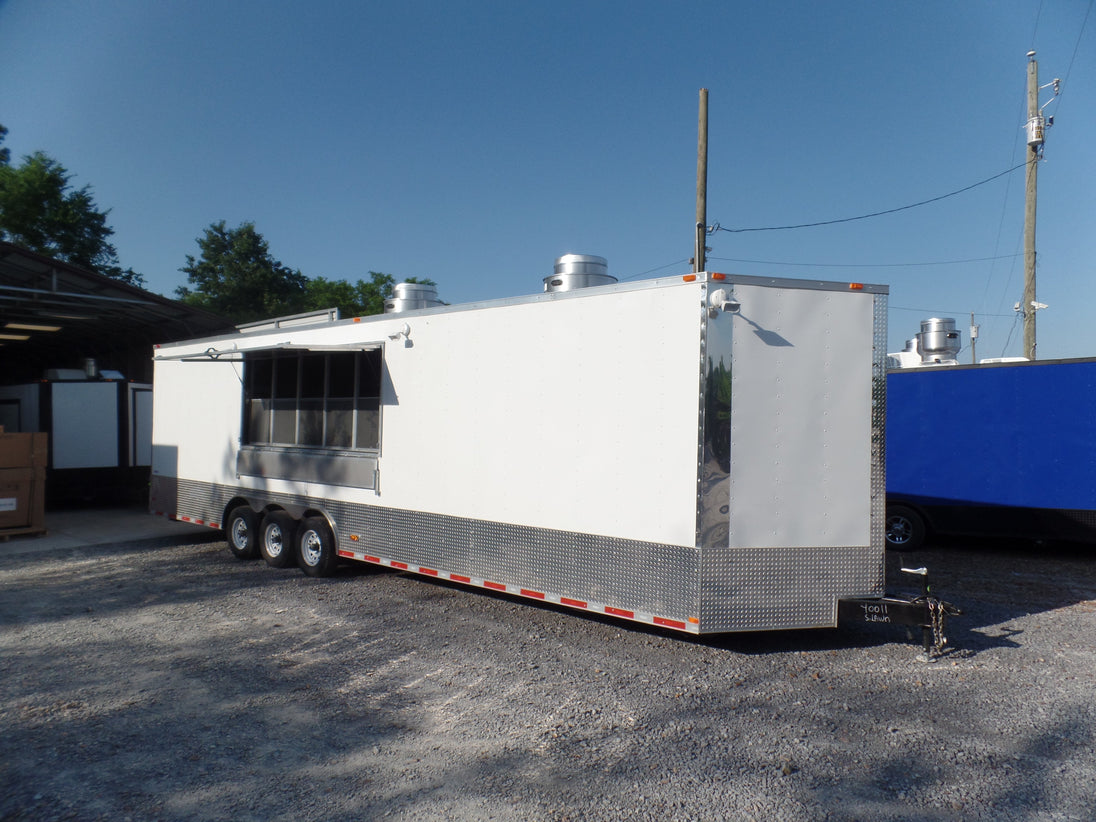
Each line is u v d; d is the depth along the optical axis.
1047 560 9.34
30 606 7.09
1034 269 15.77
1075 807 3.31
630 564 5.31
